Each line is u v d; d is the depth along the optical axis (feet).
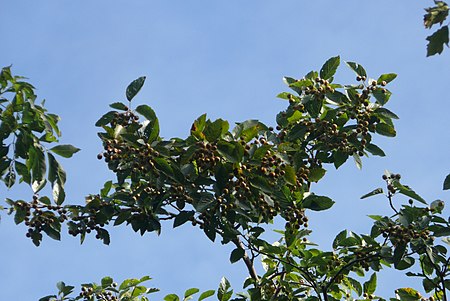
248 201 23.53
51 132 23.21
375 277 27.25
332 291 27.50
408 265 24.99
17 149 23.17
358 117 26.43
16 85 23.31
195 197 23.44
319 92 26.45
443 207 24.56
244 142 23.59
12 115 23.20
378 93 26.12
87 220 25.71
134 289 28.78
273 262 28.45
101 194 26.61
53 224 25.68
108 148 23.52
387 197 24.82
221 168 22.77
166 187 24.61
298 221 25.02
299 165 25.46
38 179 23.26
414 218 24.45
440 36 15.66
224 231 25.27
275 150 25.20
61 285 27.96
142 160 23.03
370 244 25.96
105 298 28.45
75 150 23.61
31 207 25.64
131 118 24.11
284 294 26.89
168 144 23.24
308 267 25.99
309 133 27.25
